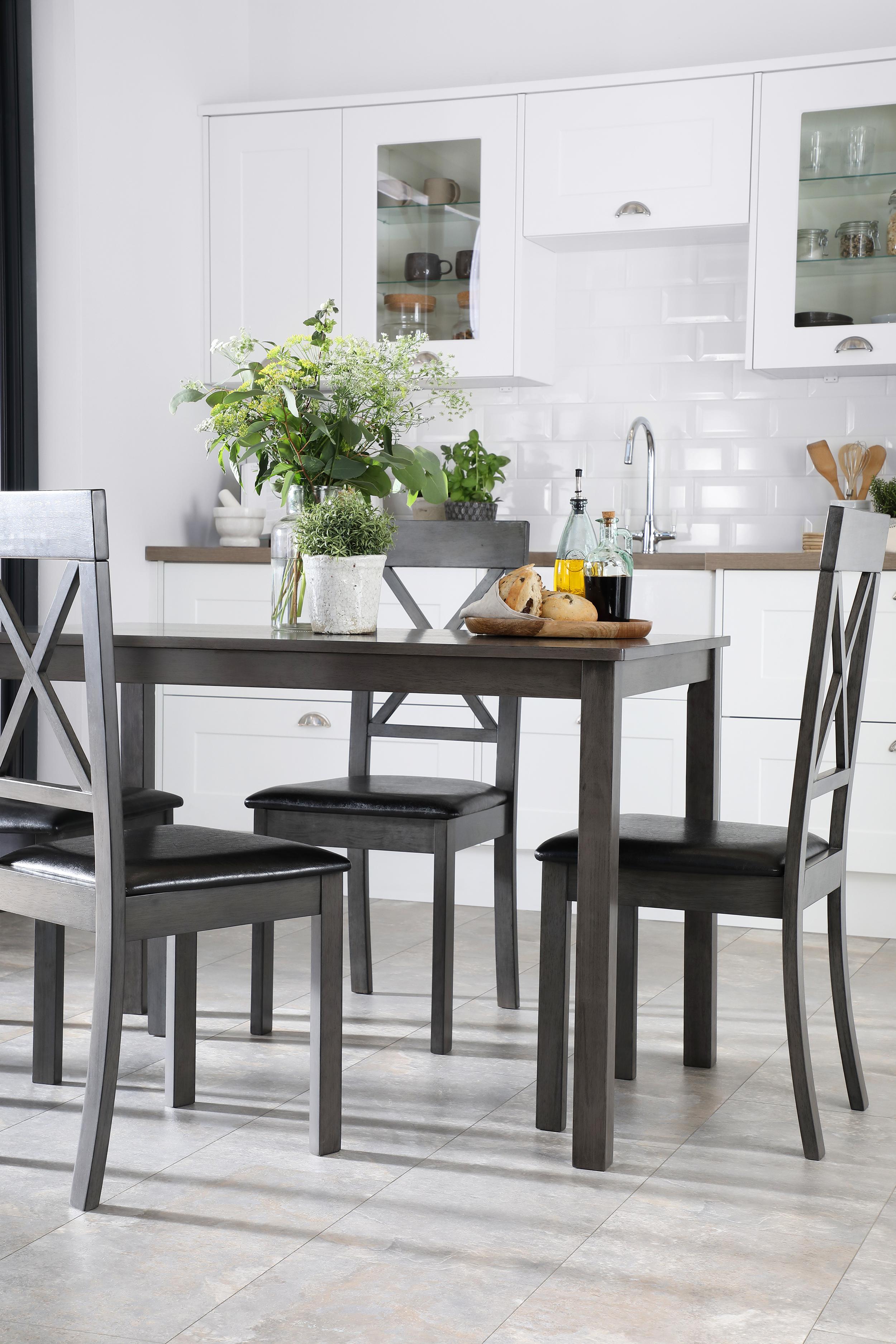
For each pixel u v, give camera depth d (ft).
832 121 12.37
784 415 13.56
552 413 14.25
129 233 13.11
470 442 13.44
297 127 13.88
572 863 7.18
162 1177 6.66
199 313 14.30
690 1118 7.52
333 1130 6.98
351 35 14.84
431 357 13.58
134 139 13.19
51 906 6.43
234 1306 5.45
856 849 11.63
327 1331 5.27
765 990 10.09
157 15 13.44
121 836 6.11
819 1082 8.15
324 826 8.77
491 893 12.87
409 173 13.60
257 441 8.11
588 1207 6.40
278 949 11.02
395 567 10.95
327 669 7.00
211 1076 8.08
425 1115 7.52
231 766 13.14
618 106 12.89
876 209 12.33
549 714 12.39
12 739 6.56
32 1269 5.73
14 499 6.27
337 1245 5.98
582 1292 5.59
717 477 13.76
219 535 14.80
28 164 12.32
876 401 13.29
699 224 12.76
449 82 14.53
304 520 7.77
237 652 7.12
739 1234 6.14
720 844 7.08
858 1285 5.69
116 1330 5.26
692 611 11.95
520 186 13.25
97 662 5.99
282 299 14.05
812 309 12.57
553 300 14.12
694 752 8.38
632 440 13.33
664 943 11.46
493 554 10.02
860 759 11.57
